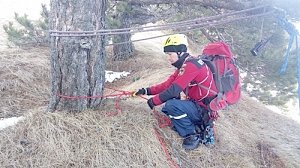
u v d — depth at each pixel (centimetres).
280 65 607
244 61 624
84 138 381
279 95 659
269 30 591
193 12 600
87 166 362
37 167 355
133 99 482
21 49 639
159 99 377
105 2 380
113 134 390
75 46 366
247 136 504
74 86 387
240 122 536
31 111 424
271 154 476
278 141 522
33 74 559
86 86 390
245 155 450
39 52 641
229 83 377
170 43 373
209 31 633
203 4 537
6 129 396
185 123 395
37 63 585
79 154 369
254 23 584
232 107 567
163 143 401
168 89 370
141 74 648
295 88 639
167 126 420
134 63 704
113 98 455
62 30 362
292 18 542
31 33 640
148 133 399
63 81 385
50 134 380
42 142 375
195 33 704
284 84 625
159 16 618
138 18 627
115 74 655
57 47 370
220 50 383
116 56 724
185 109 388
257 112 606
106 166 363
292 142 533
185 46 375
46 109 417
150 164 375
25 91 520
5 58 585
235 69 387
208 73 370
